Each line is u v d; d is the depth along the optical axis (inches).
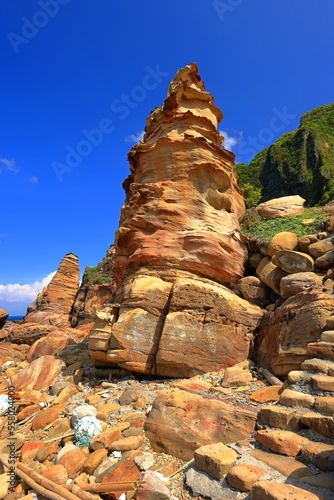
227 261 448.5
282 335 318.3
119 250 522.3
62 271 1507.1
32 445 257.4
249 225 548.1
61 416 314.3
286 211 565.6
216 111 580.1
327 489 147.1
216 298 396.2
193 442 219.6
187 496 180.1
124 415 289.1
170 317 383.9
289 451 181.2
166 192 471.8
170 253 438.0
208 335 374.9
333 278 351.6
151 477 188.1
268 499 142.3
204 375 349.1
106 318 413.4
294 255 407.8
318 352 254.8
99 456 223.1
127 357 379.6
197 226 453.7
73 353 536.1
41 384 424.5
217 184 488.7
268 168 2583.7
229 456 187.3
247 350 372.2
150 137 557.3
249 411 226.2
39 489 202.2
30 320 1344.7
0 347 720.3
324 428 183.2
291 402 217.8
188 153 479.8
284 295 384.5
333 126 2474.2
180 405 247.0
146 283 417.7
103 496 192.1
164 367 371.9
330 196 1278.3
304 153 2319.1
